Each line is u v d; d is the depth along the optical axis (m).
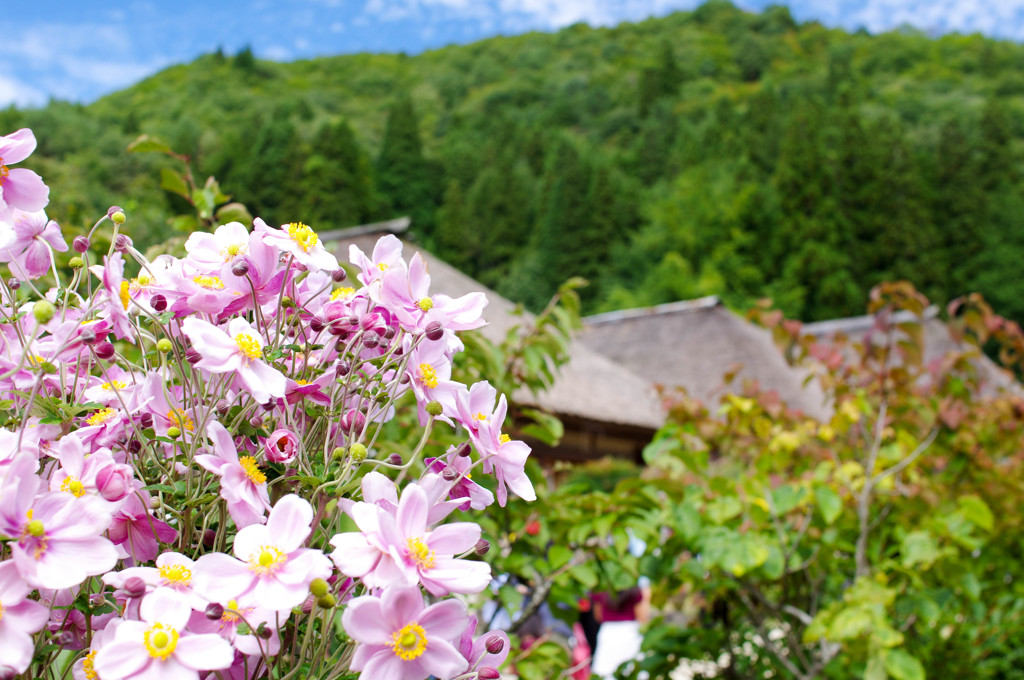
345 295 1.26
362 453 1.01
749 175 51.78
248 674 1.02
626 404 8.92
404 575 0.90
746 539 2.63
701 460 2.68
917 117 71.94
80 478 0.97
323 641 0.98
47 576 0.83
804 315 45.12
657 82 81.62
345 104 87.62
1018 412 3.74
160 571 0.96
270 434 1.15
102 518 0.88
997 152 53.19
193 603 0.90
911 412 3.48
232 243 1.14
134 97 72.62
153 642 0.84
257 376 1.02
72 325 1.13
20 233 1.17
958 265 48.47
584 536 2.40
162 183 2.56
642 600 5.23
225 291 1.08
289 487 1.18
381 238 1.25
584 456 8.79
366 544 0.93
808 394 12.45
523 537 2.57
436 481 1.04
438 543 0.95
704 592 3.57
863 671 3.01
